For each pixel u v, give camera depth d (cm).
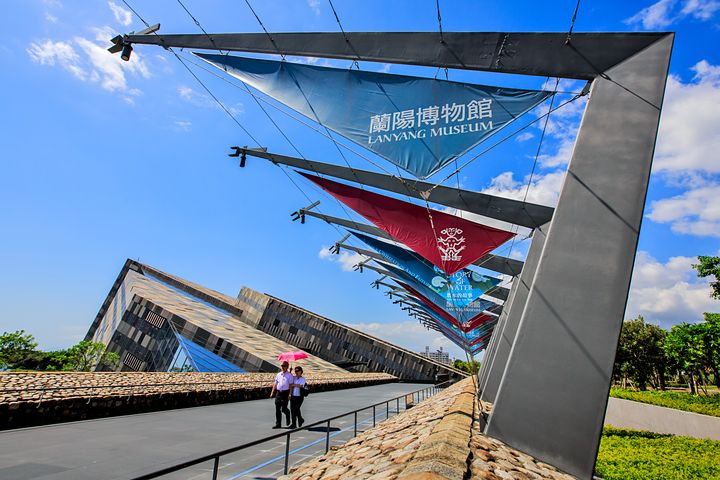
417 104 743
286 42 816
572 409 548
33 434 854
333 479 545
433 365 6138
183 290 6512
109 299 6275
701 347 2352
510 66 691
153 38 893
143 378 1623
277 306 6744
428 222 1232
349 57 781
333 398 2153
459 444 494
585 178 630
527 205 1208
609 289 573
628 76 644
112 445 795
